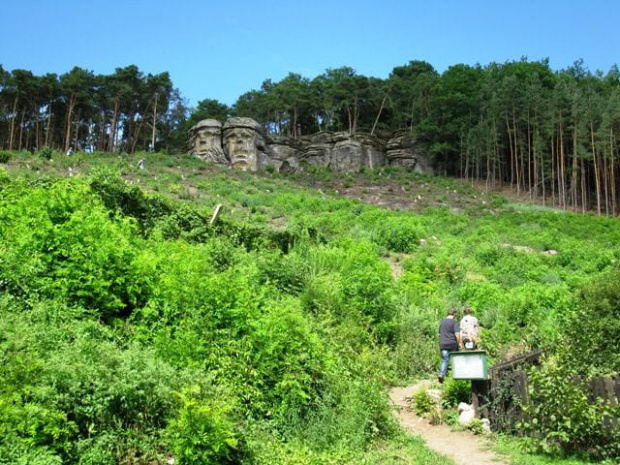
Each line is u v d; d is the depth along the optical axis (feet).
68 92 228.43
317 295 47.73
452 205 178.09
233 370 27.48
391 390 38.24
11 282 30.50
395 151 246.68
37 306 28.86
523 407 28.09
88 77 234.79
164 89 253.03
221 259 48.19
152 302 30.68
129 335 29.53
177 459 20.53
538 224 147.23
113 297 31.19
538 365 31.63
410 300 57.62
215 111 306.35
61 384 21.08
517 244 114.83
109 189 55.52
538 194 218.18
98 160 152.05
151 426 21.77
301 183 198.90
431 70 331.16
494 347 40.98
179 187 127.75
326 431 26.40
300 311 41.81
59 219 37.06
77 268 31.78
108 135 265.95
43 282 30.63
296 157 236.22
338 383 30.19
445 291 66.49
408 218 128.16
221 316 30.04
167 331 28.48
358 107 284.00
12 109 233.55
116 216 43.06
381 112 286.87
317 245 74.02
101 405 20.90
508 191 220.84
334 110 279.49
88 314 30.32
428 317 51.78
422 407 33.47
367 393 29.81
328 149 240.12
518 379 29.48
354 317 46.01
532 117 225.35
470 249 98.94
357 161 237.66
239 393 26.63
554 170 220.43
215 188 144.36
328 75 298.56
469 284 66.18
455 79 260.21
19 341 23.90
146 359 24.26
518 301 56.49
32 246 32.65
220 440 21.02
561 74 275.80
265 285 45.16
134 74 246.88
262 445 23.76
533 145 219.00
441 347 39.50
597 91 249.96
